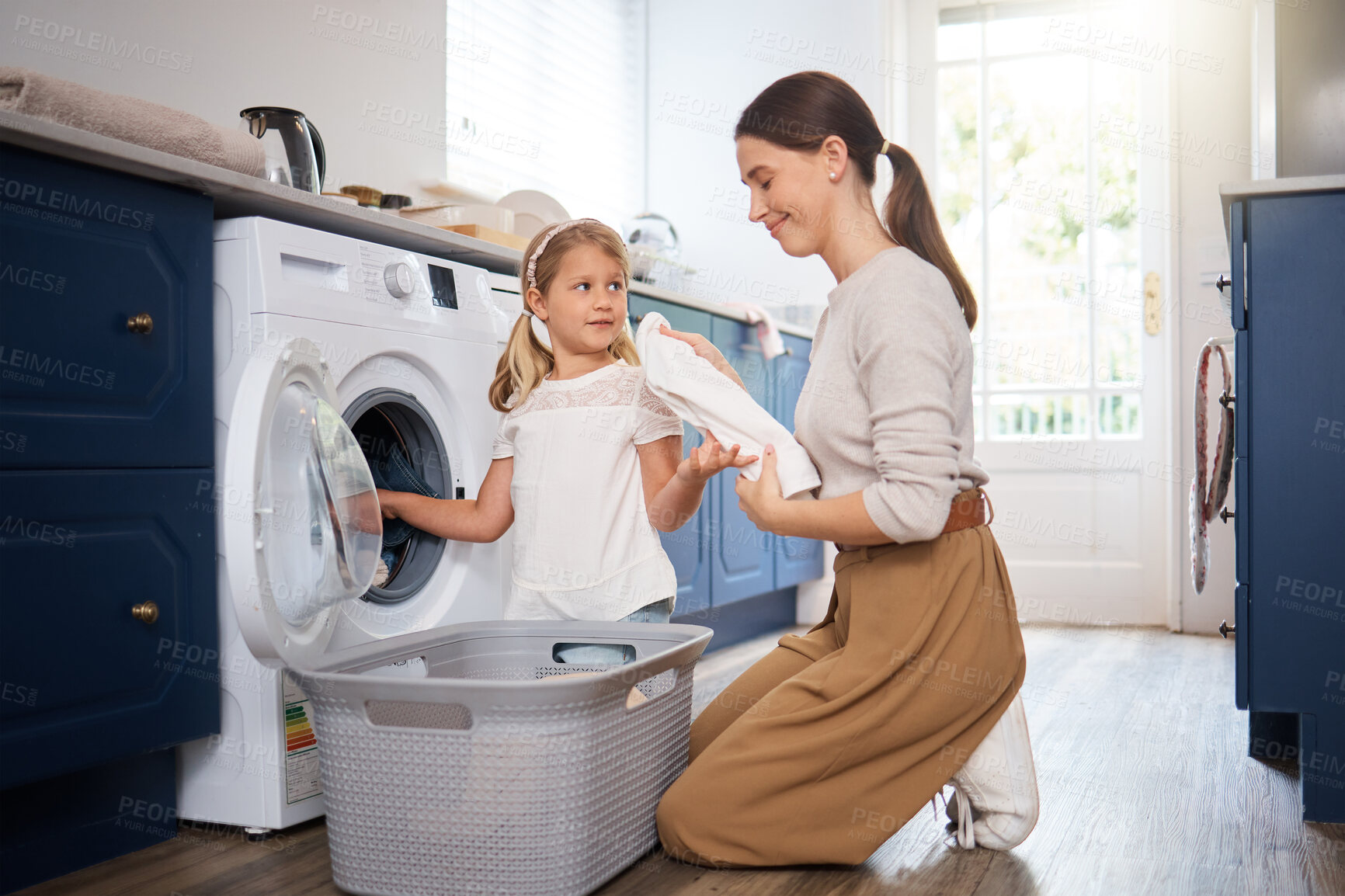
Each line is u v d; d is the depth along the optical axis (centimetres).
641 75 376
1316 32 225
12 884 123
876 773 127
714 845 128
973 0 362
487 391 178
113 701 128
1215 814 153
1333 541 153
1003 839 135
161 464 134
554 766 113
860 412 127
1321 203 155
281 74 227
